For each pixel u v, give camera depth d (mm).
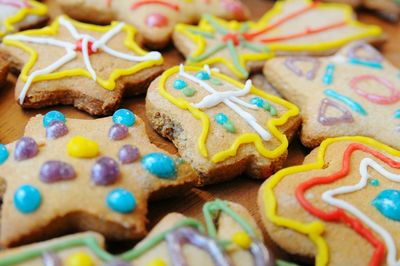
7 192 214
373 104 275
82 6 315
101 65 276
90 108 269
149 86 271
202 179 244
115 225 213
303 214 223
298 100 283
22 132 260
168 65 304
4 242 205
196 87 265
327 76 289
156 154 231
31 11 307
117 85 271
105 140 236
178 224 211
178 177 231
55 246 199
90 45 280
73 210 212
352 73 293
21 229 206
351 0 362
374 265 213
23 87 264
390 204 225
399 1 359
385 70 300
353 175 240
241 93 266
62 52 280
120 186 220
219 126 250
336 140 259
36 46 283
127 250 221
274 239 223
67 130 237
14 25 300
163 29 309
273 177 235
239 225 216
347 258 215
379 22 366
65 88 268
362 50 314
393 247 217
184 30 310
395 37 355
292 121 265
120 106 278
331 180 235
